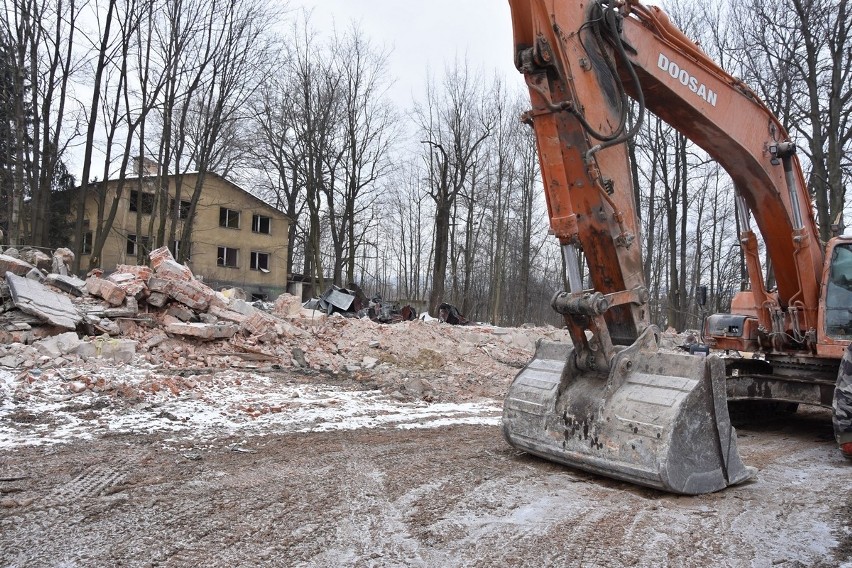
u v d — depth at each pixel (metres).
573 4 5.29
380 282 59.94
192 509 4.67
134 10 23.08
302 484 5.38
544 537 4.30
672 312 28.59
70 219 36.03
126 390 8.94
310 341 13.50
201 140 32.53
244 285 45.62
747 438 8.30
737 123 7.15
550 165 5.32
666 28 6.32
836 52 19.33
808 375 8.61
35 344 9.99
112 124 23.64
